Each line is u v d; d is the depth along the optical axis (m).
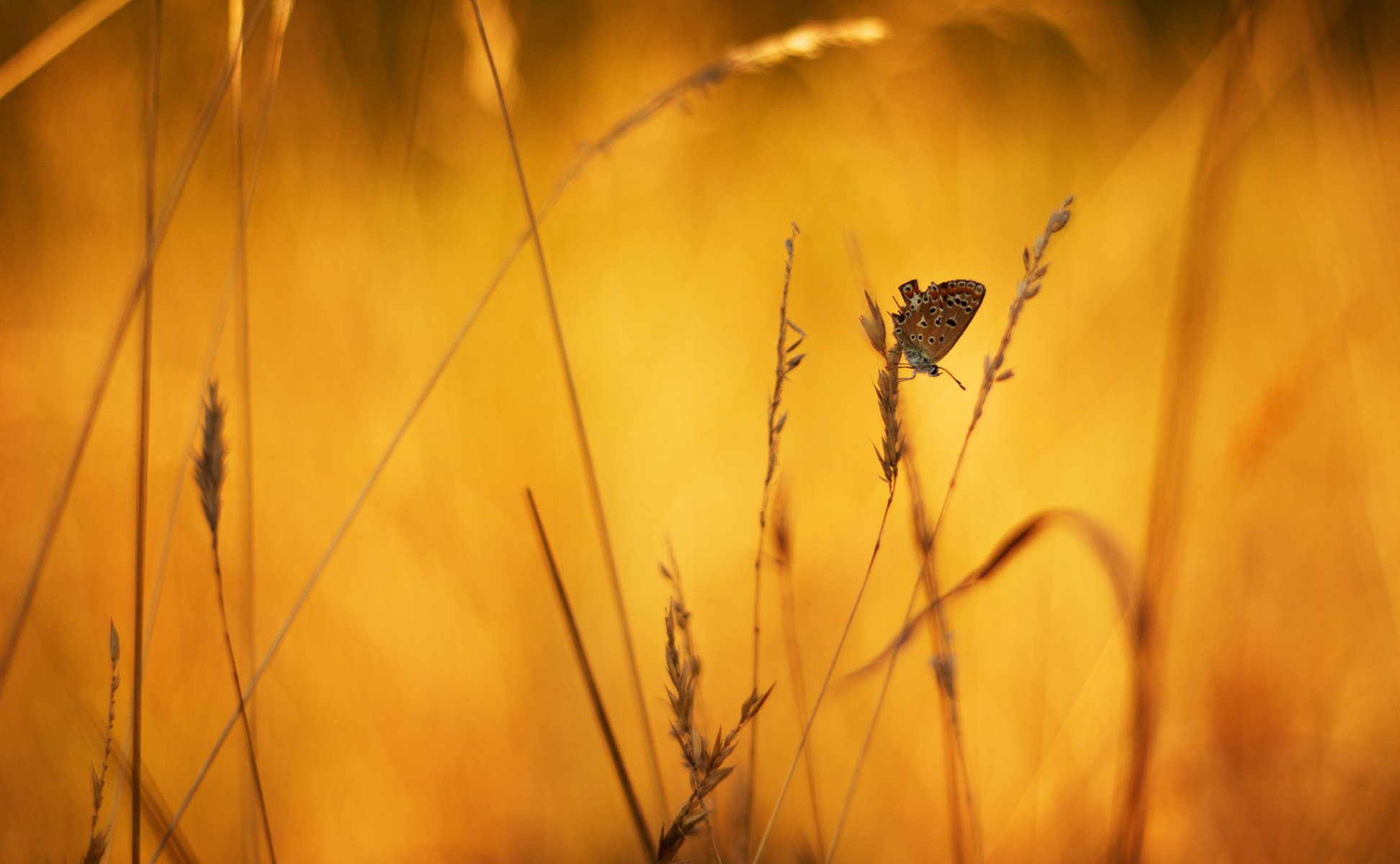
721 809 0.76
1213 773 0.76
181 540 0.87
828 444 1.07
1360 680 0.80
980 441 1.00
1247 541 0.82
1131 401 1.10
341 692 0.80
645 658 0.83
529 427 1.03
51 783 0.76
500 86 0.72
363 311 1.09
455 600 0.86
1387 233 0.82
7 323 1.05
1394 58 0.98
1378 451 0.87
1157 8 1.72
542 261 0.71
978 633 0.84
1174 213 1.12
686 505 1.00
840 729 0.80
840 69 1.65
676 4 1.48
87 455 0.90
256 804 0.72
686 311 1.23
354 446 0.99
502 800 0.79
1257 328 1.17
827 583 0.88
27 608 0.70
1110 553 0.70
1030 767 0.79
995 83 1.68
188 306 1.09
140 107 1.12
